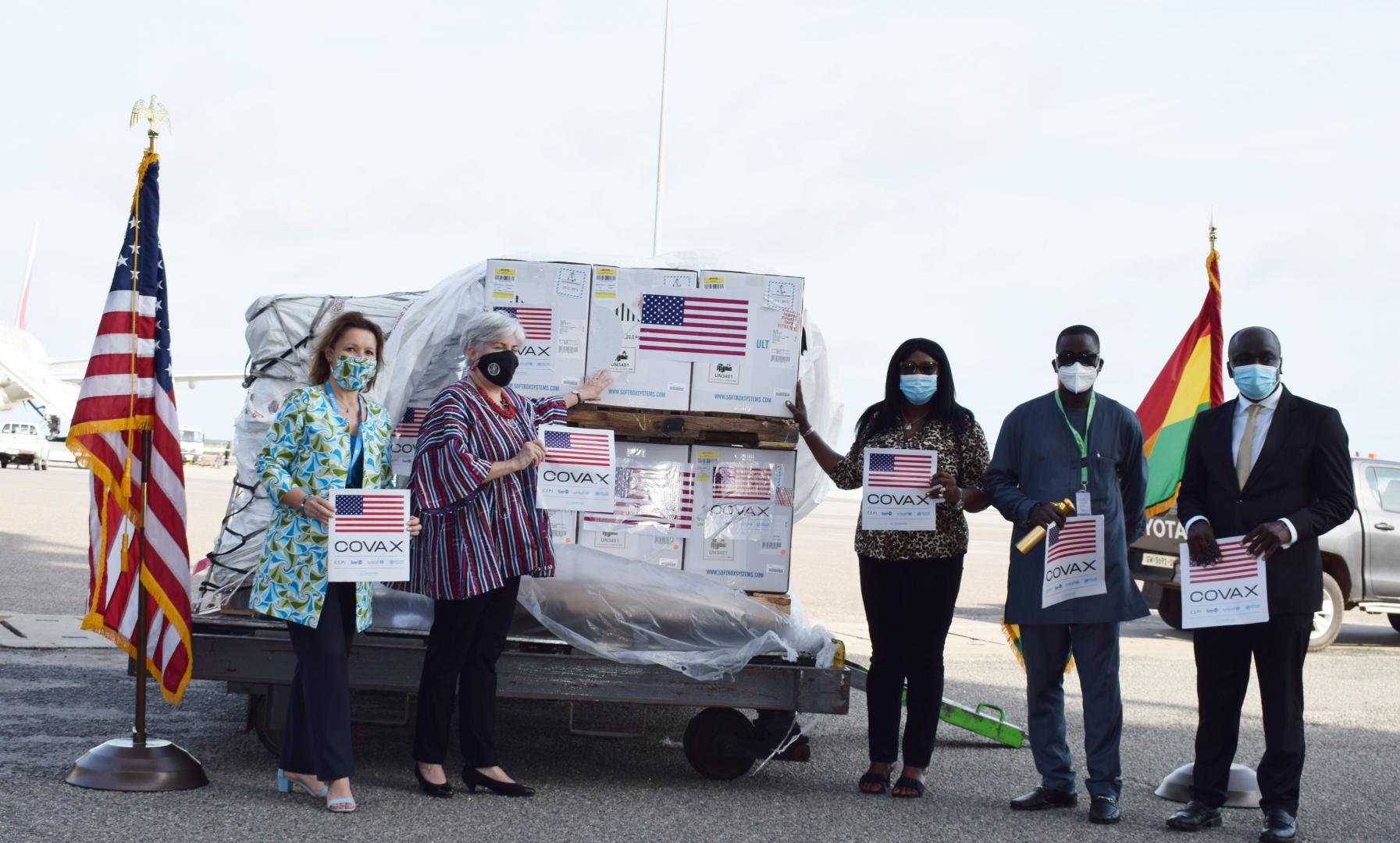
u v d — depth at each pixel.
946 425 5.34
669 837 4.43
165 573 4.89
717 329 5.43
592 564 5.26
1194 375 7.32
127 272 4.97
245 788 4.85
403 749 5.79
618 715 5.66
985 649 10.85
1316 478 4.80
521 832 4.39
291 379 5.77
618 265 5.62
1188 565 4.79
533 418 4.97
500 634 4.87
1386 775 6.15
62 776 4.88
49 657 8.06
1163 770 6.14
